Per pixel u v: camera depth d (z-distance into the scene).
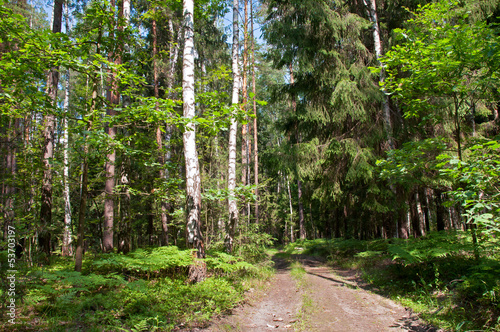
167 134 12.15
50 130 9.04
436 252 5.56
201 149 9.87
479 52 4.40
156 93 11.14
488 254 5.30
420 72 5.13
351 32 9.98
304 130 11.97
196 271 5.83
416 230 11.88
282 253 17.03
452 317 4.16
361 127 10.46
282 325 4.59
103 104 5.15
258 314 5.10
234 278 6.70
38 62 4.25
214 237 9.47
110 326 3.49
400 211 10.19
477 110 9.16
